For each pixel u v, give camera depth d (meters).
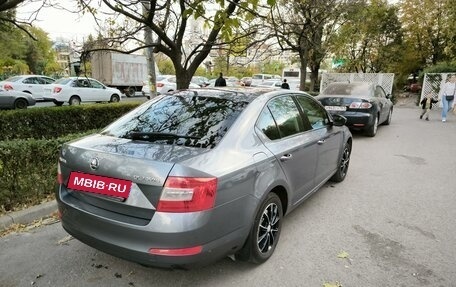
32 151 4.10
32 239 3.45
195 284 2.75
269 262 3.09
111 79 24.94
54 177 4.38
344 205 4.48
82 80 18.36
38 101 18.38
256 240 2.87
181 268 2.31
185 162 2.31
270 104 3.39
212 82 28.27
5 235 3.52
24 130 7.09
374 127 9.47
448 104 12.59
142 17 5.82
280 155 3.12
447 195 4.89
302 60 12.35
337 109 9.08
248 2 3.86
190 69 7.41
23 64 41.53
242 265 3.03
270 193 3.04
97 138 2.88
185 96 3.46
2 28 7.09
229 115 2.99
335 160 4.90
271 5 3.75
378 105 9.66
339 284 2.79
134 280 2.79
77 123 8.01
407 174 5.93
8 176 3.90
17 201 4.01
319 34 13.32
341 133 5.02
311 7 9.89
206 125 2.88
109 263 3.03
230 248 2.58
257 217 2.84
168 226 2.21
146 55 8.80
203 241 2.31
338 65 23.77
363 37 21.88
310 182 3.98
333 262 3.11
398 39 23.69
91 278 2.81
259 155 2.86
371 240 3.53
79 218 2.58
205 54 7.40
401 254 3.26
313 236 3.60
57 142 4.42
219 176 2.37
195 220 2.24
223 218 2.43
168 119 3.06
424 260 3.17
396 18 23.12
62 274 2.86
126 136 2.86
